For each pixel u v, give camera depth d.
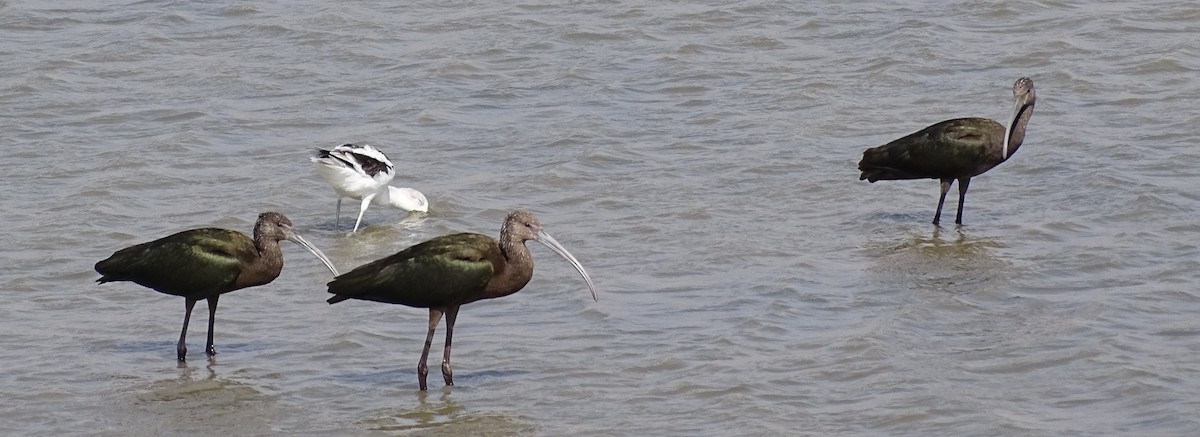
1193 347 15.91
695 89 28.16
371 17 32.41
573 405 14.91
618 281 18.75
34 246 20.31
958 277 18.59
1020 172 23.25
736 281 18.66
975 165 20.69
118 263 16.06
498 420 14.54
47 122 26.59
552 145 25.17
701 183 23.12
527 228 15.18
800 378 15.41
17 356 16.36
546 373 15.80
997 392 14.90
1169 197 21.41
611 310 17.62
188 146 25.27
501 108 27.42
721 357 16.05
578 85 28.50
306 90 28.41
